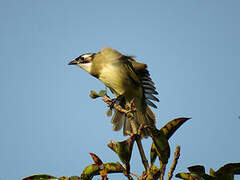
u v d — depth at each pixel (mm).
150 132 5266
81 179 5070
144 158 5211
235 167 4992
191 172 5156
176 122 5438
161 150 5230
